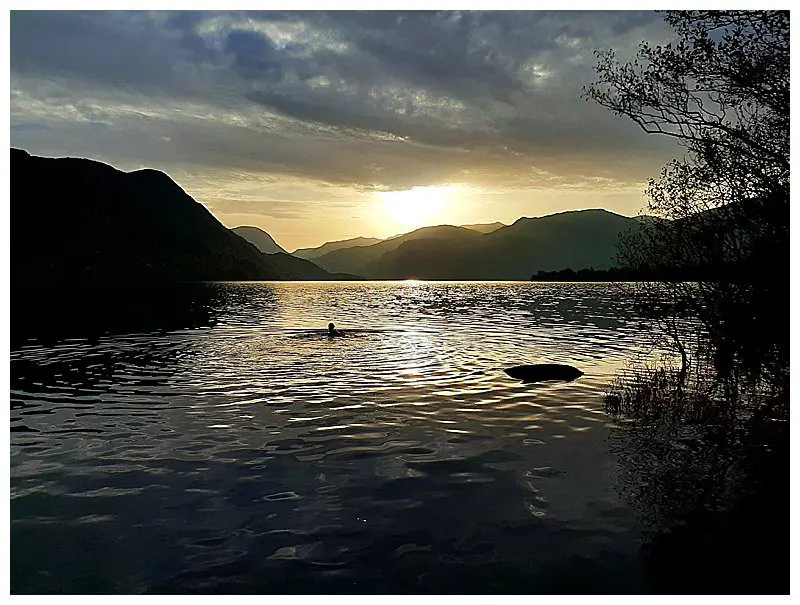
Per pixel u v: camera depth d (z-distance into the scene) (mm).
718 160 12695
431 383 16766
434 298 87000
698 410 13305
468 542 7148
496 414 13102
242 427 12039
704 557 6824
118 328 34938
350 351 24031
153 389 15977
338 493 8602
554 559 6773
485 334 31062
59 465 9797
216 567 6582
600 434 11562
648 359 20969
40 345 26109
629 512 7969
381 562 6699
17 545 7062
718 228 13078
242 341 27859
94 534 7336
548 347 25062
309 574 6449
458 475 9320
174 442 11039
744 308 12758
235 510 8023
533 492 8656
